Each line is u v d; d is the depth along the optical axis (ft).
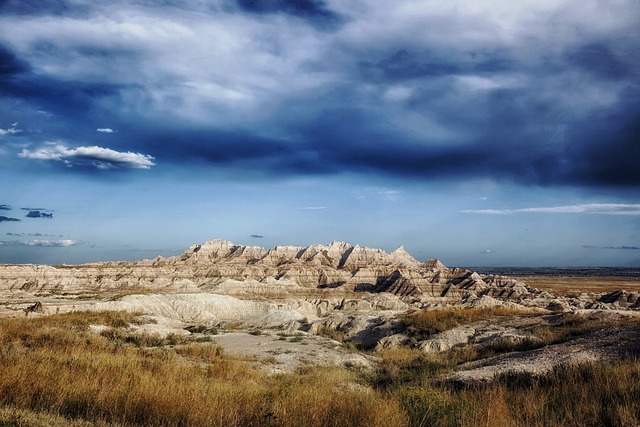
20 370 33.30
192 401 29.81
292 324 151.74
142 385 33.27
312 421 29.12
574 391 36.06
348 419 28.86
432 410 31.01
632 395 32.19
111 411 27.02
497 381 47.85
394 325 122.72
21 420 23.57
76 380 33.53
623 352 55.42
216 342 103.24
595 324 85.25
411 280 382.01
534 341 81.66
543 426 29.32
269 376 64.49
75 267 385.70
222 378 53.42
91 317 112.06
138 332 99.86
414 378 61.57
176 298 207.72
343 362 84.17
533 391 38.34
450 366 72.69
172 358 65.46
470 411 30.66
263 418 29.07
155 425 26.37
